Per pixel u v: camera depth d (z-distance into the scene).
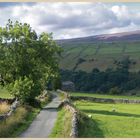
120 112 67.56
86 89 182.88
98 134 38.41
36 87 64.69
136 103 97.69
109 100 100.75
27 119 45.25
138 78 181.75
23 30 70.94
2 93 93.94
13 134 33.91
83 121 43.50
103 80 186.75
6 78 69.88
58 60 75.25
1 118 36.00
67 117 43.69
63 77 198.12
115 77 185.25
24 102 60.84
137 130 43.53
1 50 70.25
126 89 172.75
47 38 73.44
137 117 58.94
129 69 198.62
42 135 34.16
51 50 73.75
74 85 173.25
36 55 72.25
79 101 96.31
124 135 39.38
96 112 64.75
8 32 70.19
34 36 72.44
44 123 42.12
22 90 61.22
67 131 34.59
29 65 70.50
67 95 101.69
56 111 56.72
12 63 70.00
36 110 56.34
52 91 128.12
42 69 72.12
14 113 43.38
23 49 70.81
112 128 44.03
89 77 191.62
